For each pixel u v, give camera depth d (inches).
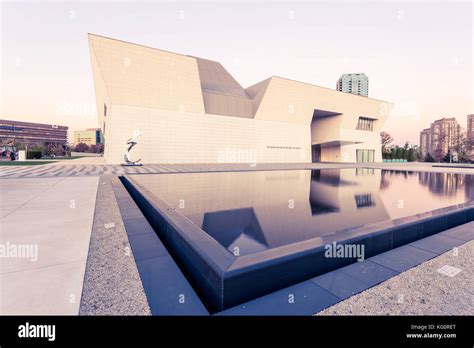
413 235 136.9
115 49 851.4
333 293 83.9
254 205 211.3
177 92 987.9
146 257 104.8
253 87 1397.6
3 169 624.1
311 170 732.0
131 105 901.2
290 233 134.1
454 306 77.6
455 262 110.0
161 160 966.4
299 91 1289.4
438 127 2765.7
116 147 881.5
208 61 1362.0
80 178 431.5
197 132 1045.2
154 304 74.1
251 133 1192.8
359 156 1600.6
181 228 115.0
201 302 76.2
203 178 451.5
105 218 172.4
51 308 71.3
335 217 170.1
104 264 100.5
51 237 132.4
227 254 87.0
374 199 246.7
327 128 1568.7
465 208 178.4
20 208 200.7
